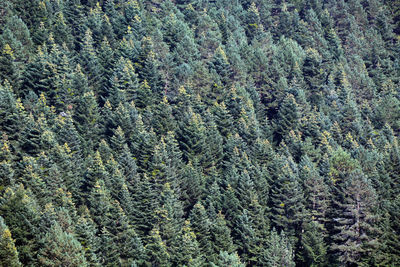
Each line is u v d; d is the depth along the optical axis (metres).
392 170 80.75
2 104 81.56
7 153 74.62
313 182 76.12
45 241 57.66
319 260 68.50
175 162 82.19
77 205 73.19
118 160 80.62
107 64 108.19
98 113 92.25
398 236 64.50
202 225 69.50
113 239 66.44
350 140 94.50
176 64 111.56
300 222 75.81
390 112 104.31
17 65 98.94
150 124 93.69
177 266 65.06
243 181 77.00
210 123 93.62
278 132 99.62
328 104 109.56
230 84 109.56
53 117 87.44
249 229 70.94
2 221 56.25
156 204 73.00
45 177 70.62
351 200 68.69
